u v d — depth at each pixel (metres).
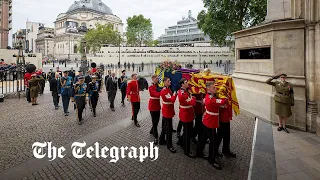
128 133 7.94
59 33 115.00
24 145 6.77
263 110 9.08
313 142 6.69
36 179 4.79
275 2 9.95
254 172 4.85
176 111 11.41
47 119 9.95
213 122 5.39
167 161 5.67
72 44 102.69
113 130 8.27
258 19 33.00
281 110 7.62
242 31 10.65
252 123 8.85
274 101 8.39
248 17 34.69
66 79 10.74
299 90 7.99
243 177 4.82
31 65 14.69
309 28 7.77
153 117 7.10
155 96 7.09
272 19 9.99
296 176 4.69
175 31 98.31
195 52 50.66
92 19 110.06
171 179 4.77
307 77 7.90
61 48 106.75
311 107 7.64
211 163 5.41
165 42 99.50
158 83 7.31
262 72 9.39
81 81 9.27
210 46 51.78
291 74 8.29
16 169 5.25
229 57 51.69
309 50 7.79
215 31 33.56
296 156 5.69
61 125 8.97
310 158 5.57
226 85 5.71
